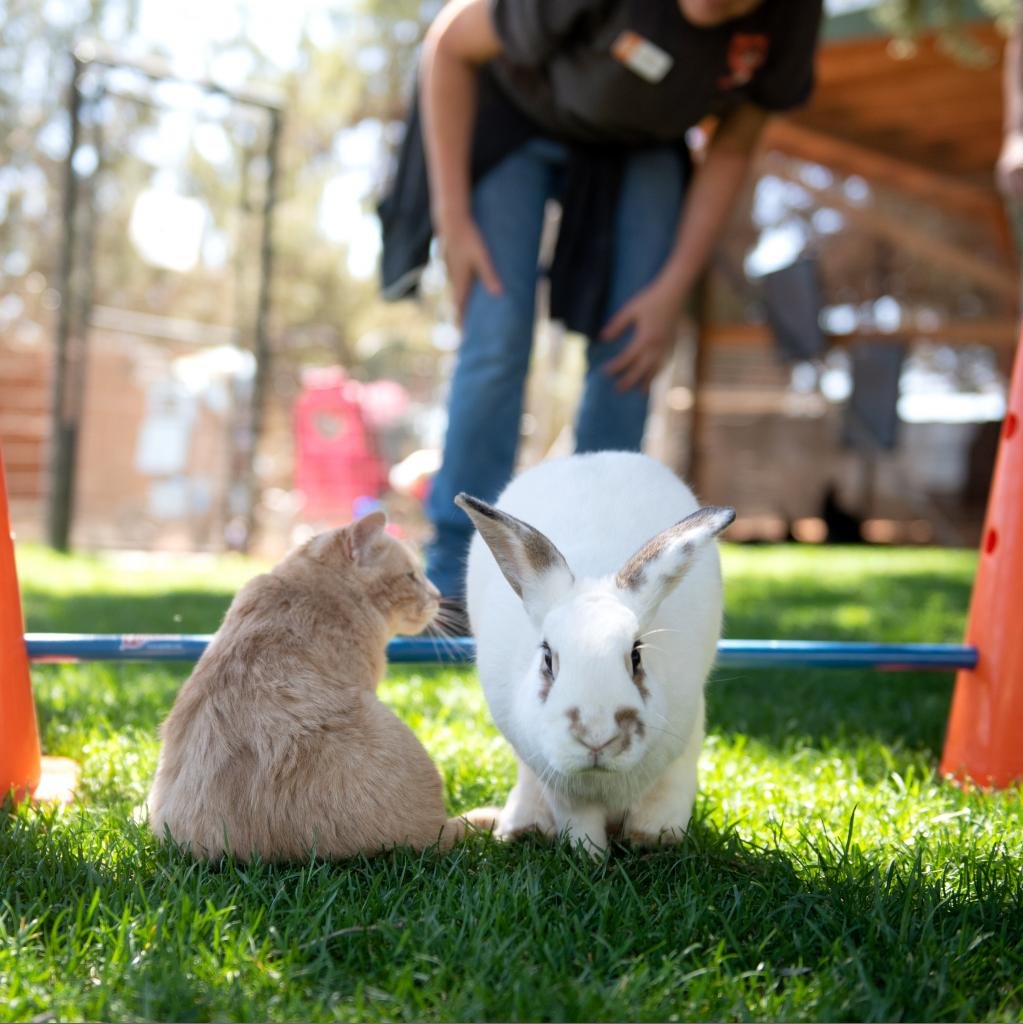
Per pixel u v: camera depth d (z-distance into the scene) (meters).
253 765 2.36
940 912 2.16
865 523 15.36
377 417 14.52
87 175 10.12
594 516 2.80
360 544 2.84
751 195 13.25
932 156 13.08
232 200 16.42
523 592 2.44
